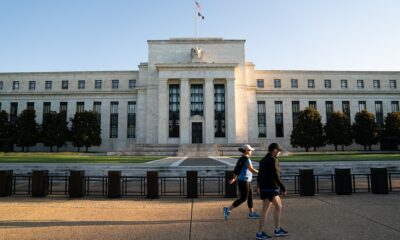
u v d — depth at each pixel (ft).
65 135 202.49
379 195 46.75
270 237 26.27
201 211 37.17
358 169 73.00
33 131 202.08
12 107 223.10
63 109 222.07
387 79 231.91
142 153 158.71
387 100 226.99
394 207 38.11
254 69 224.74
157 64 191.01
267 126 218.59
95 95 221.66
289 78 227.61
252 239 26.13
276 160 27.68
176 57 205.36
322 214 34.58
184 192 50.37
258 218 33.45
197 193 47.26
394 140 211.41
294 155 147.54
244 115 198.18
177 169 69.62
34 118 208.13
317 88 227.61
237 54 205.05
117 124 219.20
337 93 224.33
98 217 34.14
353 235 26.58
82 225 30.71
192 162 93.40
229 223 31.48
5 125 202.08
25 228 29.63
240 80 201.87
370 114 202.28
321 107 222.89
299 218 32.83
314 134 195.93
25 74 227.20
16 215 35.14
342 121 200.44
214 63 191.72
